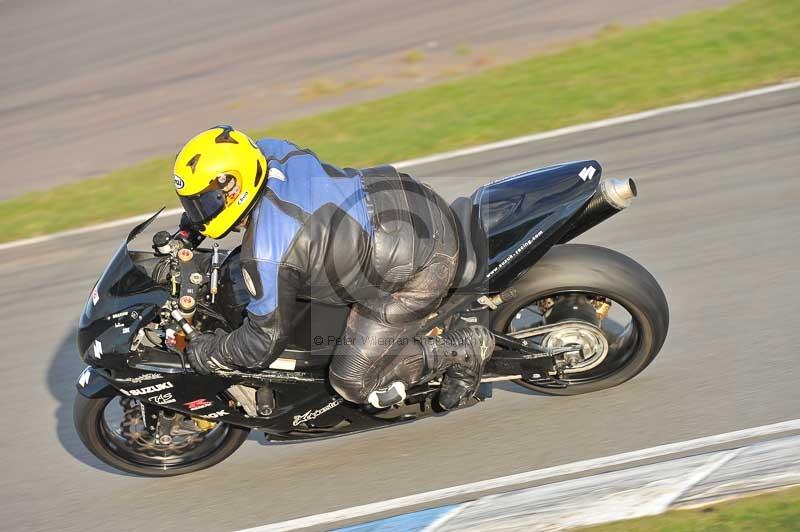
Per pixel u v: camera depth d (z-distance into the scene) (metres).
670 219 26.00
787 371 19.28
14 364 23.44
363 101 40.31
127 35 54.72
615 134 31.53
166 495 18.69
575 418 19.00
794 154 28.33
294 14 54.47
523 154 31.05
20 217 32.47
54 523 18.22
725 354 20.16
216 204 15.27
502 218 18.09
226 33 52.88
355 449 19.28
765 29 39.19
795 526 14.16
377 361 17.03
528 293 18.17
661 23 43.16
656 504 15.27
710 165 28.48
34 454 20.17
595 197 17.89
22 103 46.84
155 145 39.00
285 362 17.27
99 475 19.44
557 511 15.54
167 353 17.30
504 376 18.86
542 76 38.69
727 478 15.63
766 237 24.44
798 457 15.85
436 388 18.42
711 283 22.86
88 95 46.62
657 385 19.53
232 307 17.11
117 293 17.16
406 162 31.80
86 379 17.55
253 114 40.78
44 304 26.06
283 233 15.26
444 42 46.56
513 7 50.25
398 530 15.95
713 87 34.06
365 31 50.00
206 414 17.80
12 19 60.09
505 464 18.05
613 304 22.06
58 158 39.22
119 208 31.66
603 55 39.94
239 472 19.11
